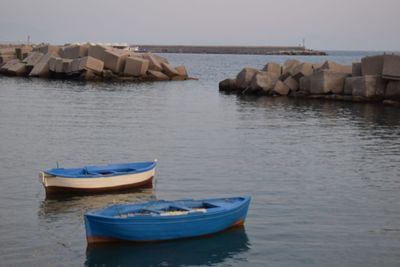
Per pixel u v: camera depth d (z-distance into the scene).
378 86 56.56
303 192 25.09
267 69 68.38
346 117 47.94
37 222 20.80
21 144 34.34
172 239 19.16
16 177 26.78
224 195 24.41
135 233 18.66
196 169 28.80
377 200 24.14
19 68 88.12
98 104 55.16
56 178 23.77
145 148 33.72
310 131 40.88
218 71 128.00
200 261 17.83
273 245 19.03
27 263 17.39
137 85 77.19
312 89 60.94
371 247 19.00
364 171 29.11
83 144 34.62
